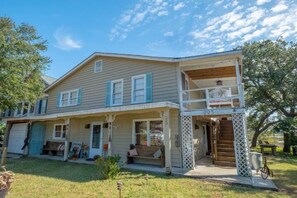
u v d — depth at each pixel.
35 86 14.44
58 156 13.13
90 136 12.65
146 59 10.78
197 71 11.11
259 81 21.48
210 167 8.98
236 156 7.63
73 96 14.30
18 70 12.52
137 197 5.09
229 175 7.39
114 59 12.55
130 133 10.81
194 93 13.41
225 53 8.54
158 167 9.03
